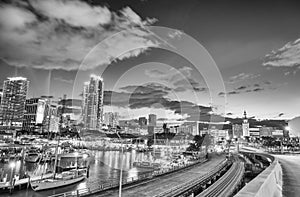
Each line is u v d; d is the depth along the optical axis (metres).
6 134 186.38
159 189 38.53
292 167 23.52
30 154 121.25
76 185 61.41
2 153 123.56
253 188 5.21
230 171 64.94
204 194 34.25
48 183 55.38
